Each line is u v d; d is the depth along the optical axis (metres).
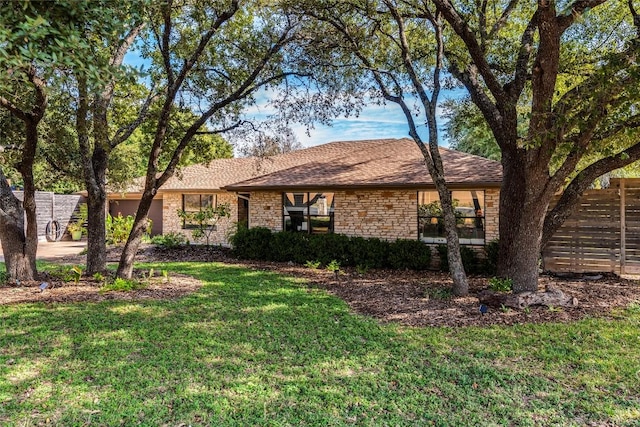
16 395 3.69
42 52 3.01
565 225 10.04
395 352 4.85
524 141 6.96
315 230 13.63
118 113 10.90
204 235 16.23
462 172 11.79
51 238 20.00
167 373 4.19
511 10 8.96
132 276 9.75
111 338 5.28
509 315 6.35
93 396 3.67
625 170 12.66
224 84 9.73
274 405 3.53
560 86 10.04
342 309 6.94
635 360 4.54
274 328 5.80
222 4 8.25
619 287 8.34
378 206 12.61
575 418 3.33
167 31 8.25
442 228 11.90
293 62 9.61
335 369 4.34
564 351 4.82
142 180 20.66
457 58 9.55
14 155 9.80
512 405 3.55
